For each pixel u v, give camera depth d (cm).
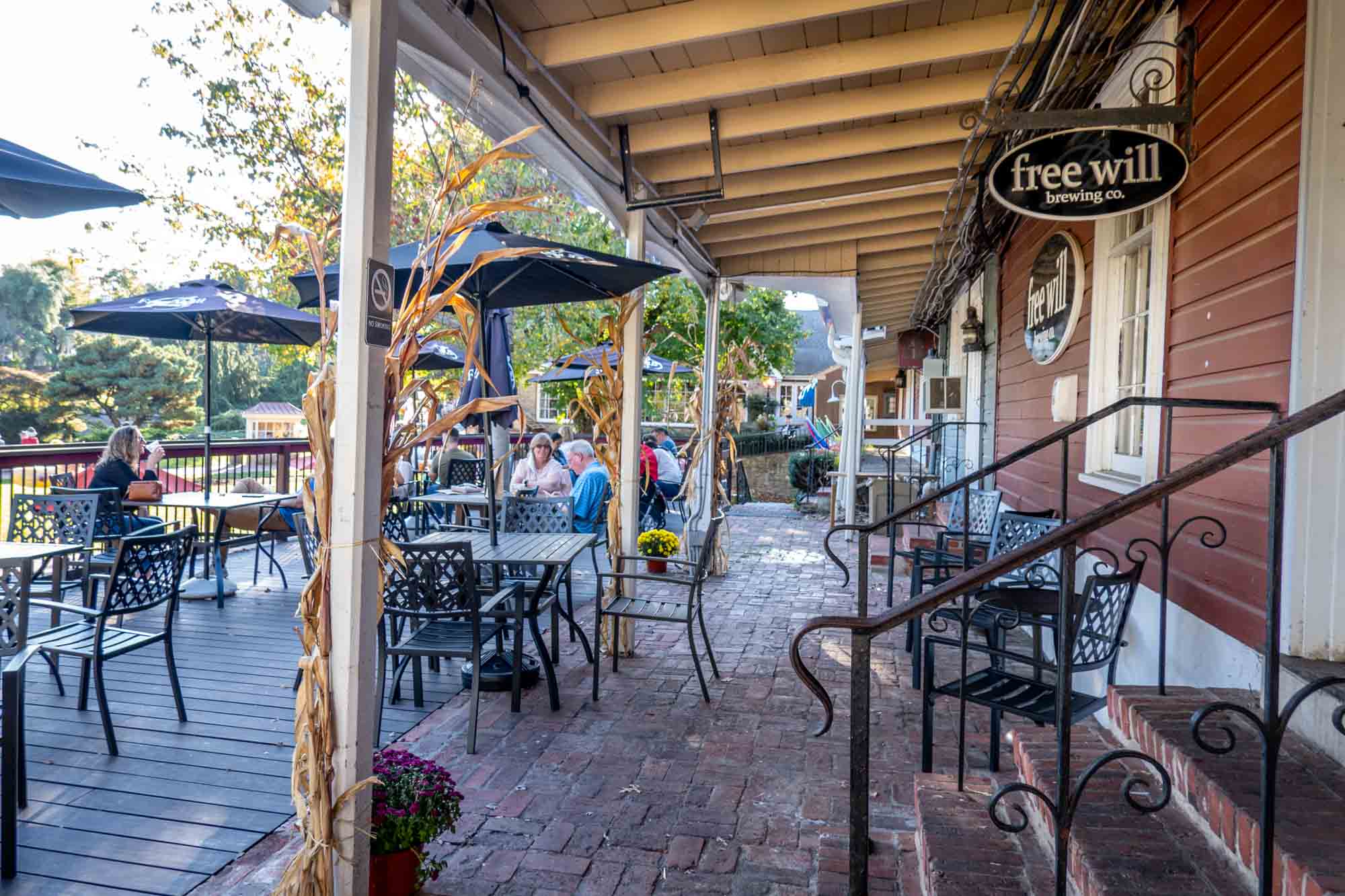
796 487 1516
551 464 786
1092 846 220
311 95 1368
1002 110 396
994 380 797
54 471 830
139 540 385
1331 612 263
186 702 440
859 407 1087
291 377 3177
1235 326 311
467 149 1368
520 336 1591
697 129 463
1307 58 263
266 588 713
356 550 242
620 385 541
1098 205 346
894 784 355
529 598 513
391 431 268
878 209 661
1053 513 530
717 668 511
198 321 696
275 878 282
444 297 269
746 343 849
